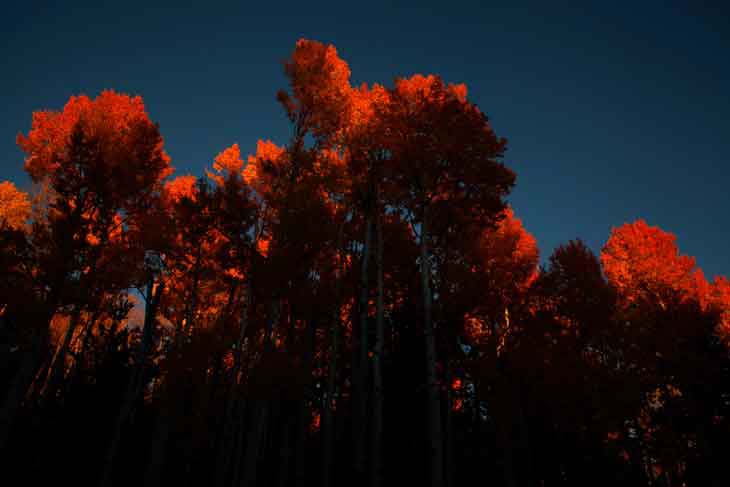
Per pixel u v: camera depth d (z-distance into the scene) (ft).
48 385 36.86
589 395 35.09
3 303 27.78
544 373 34.47
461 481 41.52
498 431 38.81
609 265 51.16
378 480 24.48
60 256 29.17
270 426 48.83
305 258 28.68
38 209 36.14
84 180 31.94
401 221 37.88
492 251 40.55
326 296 30.22
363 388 29.50
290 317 36.99
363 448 27.43
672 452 34.22
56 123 35.35
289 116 37.78
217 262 34.14
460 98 32.63
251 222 31.55
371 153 35.19
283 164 34.63
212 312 42.65
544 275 42.63
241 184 33.86
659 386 37.24
